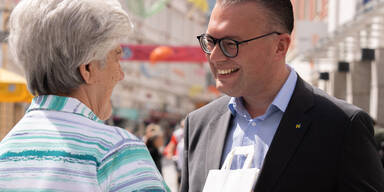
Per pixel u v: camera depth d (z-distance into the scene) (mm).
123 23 1651
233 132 2377
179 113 43812
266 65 2150
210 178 2121
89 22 1580
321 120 2131
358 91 9883
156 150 9016
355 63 9984
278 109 2240
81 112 1599
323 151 2078
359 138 2053
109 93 1724
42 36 1576
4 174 1509
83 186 1474
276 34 2148
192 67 45875
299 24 11922
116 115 31219
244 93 2215
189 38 46594
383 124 8930
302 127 2139
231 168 2258
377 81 9102
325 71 12500
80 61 1573
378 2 7086
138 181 1542
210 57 2170
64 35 1561
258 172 2111
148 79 37344
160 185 1584
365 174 2018
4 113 11750
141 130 33344
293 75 2295
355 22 7953
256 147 2252
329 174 2057
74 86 1609
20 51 1625
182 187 2508
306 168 2078
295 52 12898
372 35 8727
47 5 1596
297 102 2203
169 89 41562
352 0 9953
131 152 1589
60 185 1472
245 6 2100
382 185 2047
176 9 42719
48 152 1521
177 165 9320
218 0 2168
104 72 1668
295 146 2115
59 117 1584
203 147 2436
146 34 35531
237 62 2119
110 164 1532
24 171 1503
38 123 1588
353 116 2088
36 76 1621
